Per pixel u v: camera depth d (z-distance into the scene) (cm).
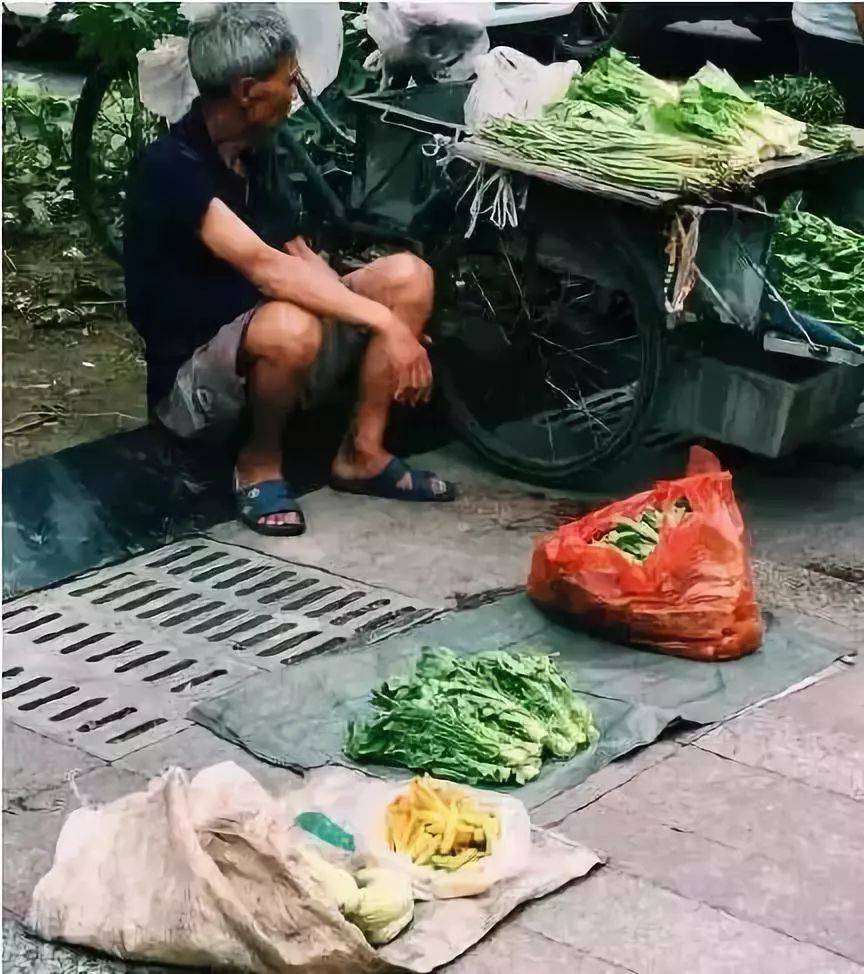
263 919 308
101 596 481
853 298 525
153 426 543
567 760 391
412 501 554
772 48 802
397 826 348
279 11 526
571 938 324
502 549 518
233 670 439
